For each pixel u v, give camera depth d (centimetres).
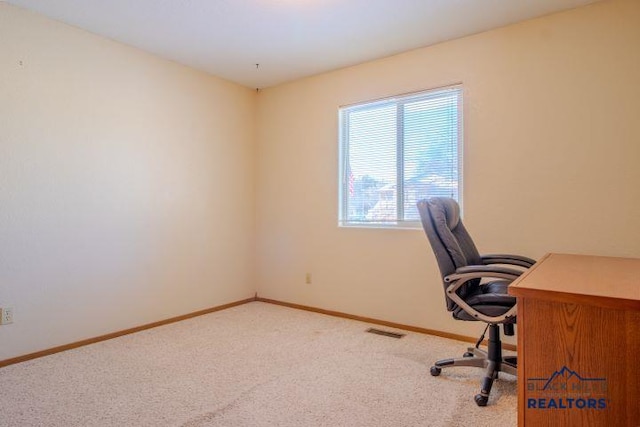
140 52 304
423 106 302
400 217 315
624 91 224
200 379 213
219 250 369
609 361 95
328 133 352
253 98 405
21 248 241
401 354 252
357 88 334
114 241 288
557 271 142
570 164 240
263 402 188
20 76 239
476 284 225
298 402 188
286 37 282
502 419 172
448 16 249
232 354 251
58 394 195
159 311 318
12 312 236
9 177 236
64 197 260
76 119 266
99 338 278
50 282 254
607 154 229
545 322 103
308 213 366
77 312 267
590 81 234
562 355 101
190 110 342
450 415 176
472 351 234
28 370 225
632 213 222
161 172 320
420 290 297
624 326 94
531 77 253
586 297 97
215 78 365
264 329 306
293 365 233
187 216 340
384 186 323
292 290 379
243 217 394
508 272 176
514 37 259
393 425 168
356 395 195
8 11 235
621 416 94
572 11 239
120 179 292
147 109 309
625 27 224
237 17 252
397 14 247
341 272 343
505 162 262
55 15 249
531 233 253
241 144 392
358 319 331
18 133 239
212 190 362
